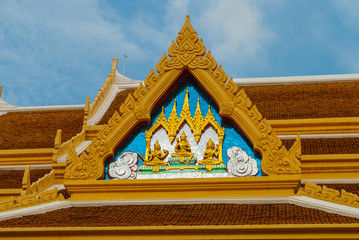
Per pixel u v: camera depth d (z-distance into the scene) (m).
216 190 18.52
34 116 31.81
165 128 20.00
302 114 26.84
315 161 22.61
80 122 30.41
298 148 18.47
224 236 16.28
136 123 19.86
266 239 16.14
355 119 25.14
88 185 18.92
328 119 25.34
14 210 18.52
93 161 19.23
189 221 16.92
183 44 20.59
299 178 18.09
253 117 19.12
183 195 18.61
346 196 17.33
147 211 18.05
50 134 29.12
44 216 18.16
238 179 18.41
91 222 17.34
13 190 23.86
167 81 20.25
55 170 22.16
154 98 20.06
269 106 28.19
